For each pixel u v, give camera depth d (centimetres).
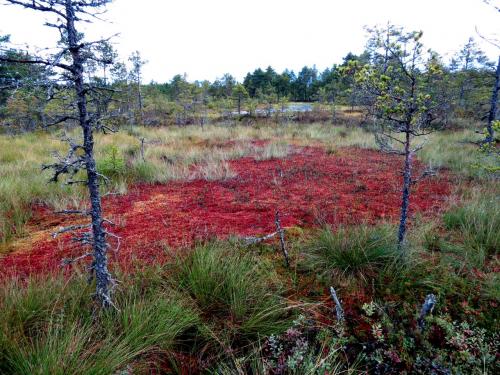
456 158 954
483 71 1262
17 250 425
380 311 267
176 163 949
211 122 2275
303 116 2409
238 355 244
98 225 253
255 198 644
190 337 261
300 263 363
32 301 262
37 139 1331
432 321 260
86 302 272
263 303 285
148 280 311
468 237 396
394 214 529
